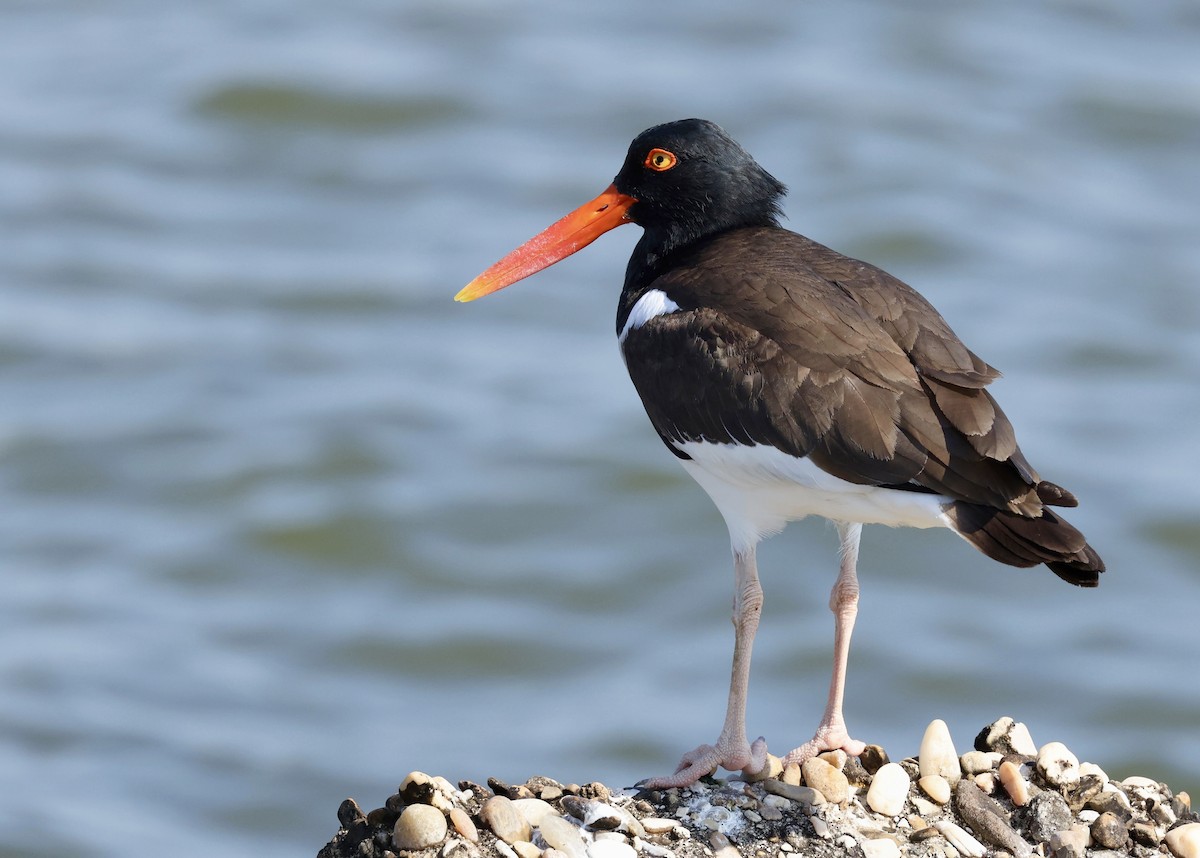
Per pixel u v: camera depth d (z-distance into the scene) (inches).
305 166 1166.3
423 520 839.7
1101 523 812.0
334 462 873.5
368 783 657.0
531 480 866.1
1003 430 280.2
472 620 776.3
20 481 874.8
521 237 1069.1
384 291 1024.2
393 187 1139.9
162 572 810.2
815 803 298.5
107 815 635.5
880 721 696.4
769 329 302.2
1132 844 295.1
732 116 1200.2
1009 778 303.0
